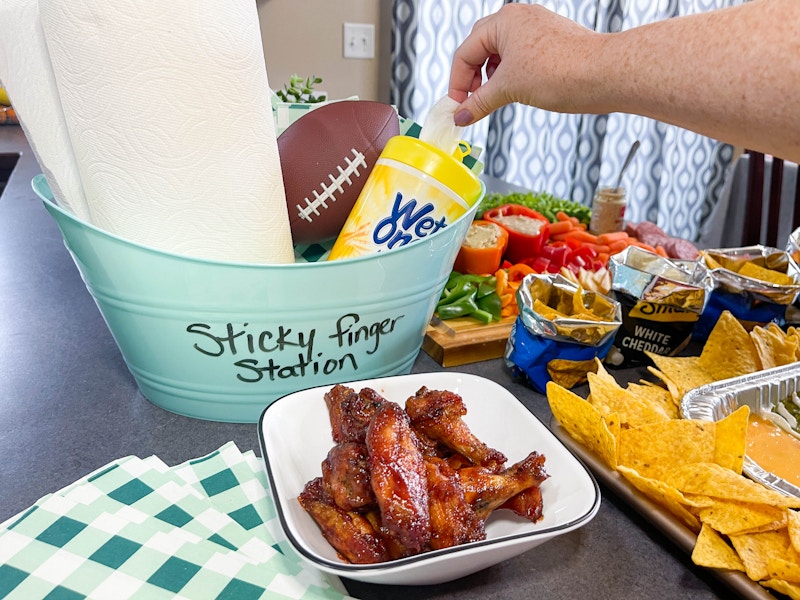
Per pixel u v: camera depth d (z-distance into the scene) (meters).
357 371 0.61
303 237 0.69
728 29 0.45
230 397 0.58
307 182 0.66
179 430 0.59
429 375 0.58
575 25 0.59
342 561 0.41
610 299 0.71
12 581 0.38
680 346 0.75
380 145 0.67
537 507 0.46
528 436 0.52
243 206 0.54
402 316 0.60
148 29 0.45
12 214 1.24
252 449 0.57
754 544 0.43
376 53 2.52
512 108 2.43
